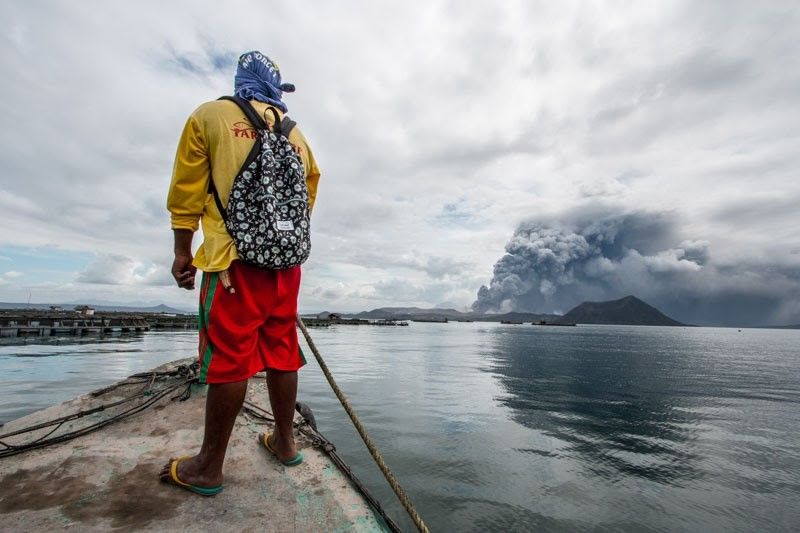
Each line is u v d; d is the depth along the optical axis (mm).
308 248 1749
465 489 5254
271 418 2633
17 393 9078
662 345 44281
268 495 1715
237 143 1599
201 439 2229
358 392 11547
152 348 20406
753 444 7648
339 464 2107
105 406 2568
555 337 56438
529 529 4391
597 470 6059
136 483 1742
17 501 1585
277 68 1952
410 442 6984
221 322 1561
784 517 4762
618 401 11617
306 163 1938
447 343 38562
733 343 57188
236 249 1554
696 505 5020
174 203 1616
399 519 4480
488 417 9016
